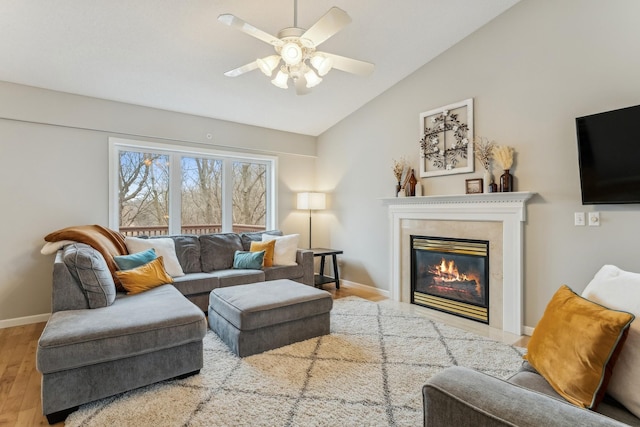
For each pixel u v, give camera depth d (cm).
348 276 498
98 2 250
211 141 449
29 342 287
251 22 288
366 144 468
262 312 256
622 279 143
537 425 81
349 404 192
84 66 317
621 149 245
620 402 119
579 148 267
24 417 184
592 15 270
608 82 262
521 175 312
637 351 119
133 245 347
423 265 398
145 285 290
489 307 332
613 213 259
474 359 251
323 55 227
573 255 280
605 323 122
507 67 321
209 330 306
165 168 431
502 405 90
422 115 393
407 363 244
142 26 279
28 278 335
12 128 327
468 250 350
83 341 183
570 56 281
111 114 377
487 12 321
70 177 355
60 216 350
